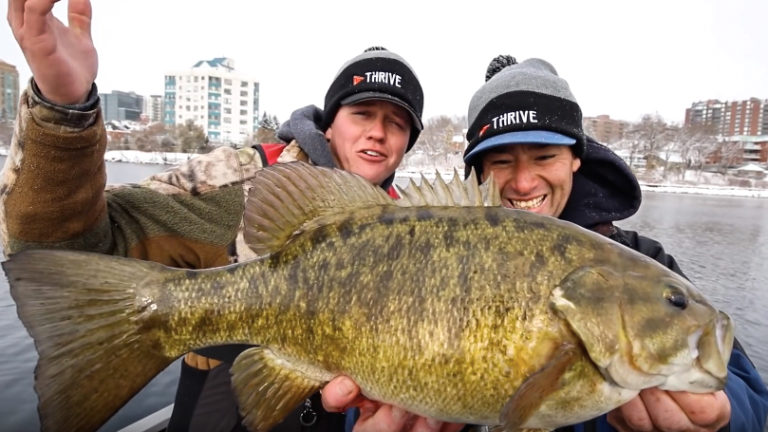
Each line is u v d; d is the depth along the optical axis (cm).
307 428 78
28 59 53
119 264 58
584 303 52
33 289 54
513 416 47
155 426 112
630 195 84
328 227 59
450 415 54
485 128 80
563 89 79
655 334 51
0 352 178
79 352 56
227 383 82
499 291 52
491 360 52
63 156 56
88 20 57
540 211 80
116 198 71
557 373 50
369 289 55
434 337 53
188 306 59
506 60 98
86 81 56
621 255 55
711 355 52
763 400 62
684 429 52
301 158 86
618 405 52
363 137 89
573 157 83
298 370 58
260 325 58
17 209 57
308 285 57
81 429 55
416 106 92
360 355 55
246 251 78
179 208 75
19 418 145
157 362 59
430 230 56
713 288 323
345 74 90
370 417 58
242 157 83
